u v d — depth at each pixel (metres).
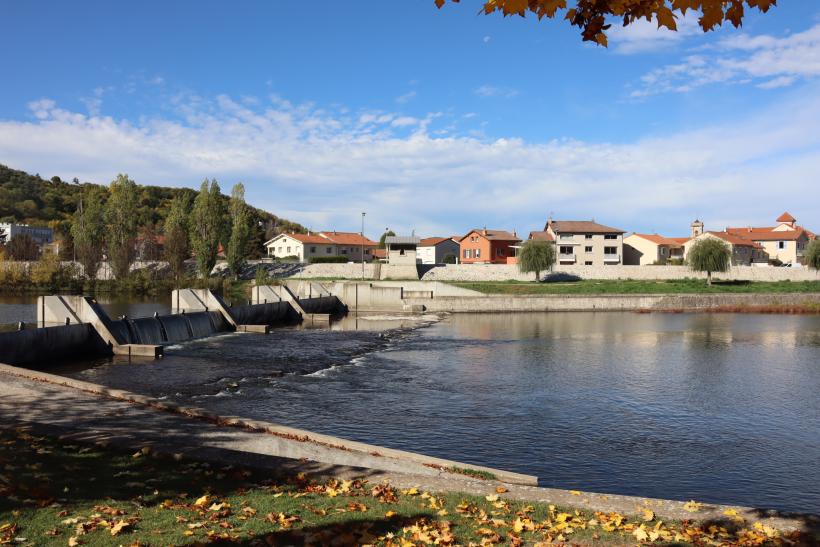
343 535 9.10
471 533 9.59
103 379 30.78
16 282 84.19
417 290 89.75
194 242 93.75
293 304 71.00
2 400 18.69
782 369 36.25
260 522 9.58
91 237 93.94
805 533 9.85
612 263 113.94
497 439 21.66
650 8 5.86
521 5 5.89
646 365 37.59
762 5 5.76
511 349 44.81
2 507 9.82
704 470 18.69
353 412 25.28
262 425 17.25
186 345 44.66
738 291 90.12
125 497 10.80
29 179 197.50
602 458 19.70
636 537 9.61
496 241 123.19
